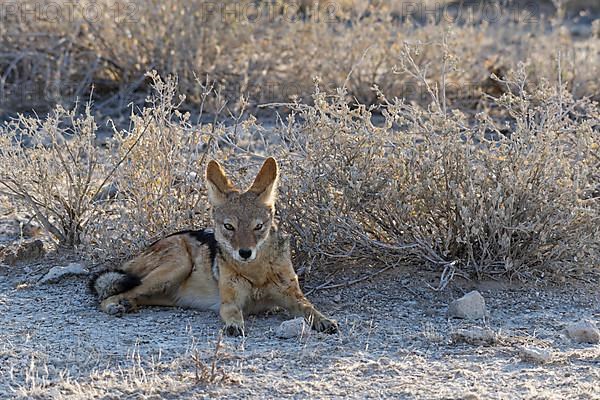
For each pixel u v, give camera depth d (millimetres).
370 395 8750
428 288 12078
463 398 8594
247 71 21031
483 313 11227
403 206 12094
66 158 14203
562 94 13156
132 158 13055
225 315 10844
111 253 12867
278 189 12297
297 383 9016
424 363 9602
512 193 12031
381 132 12469
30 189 13953
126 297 11539
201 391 8820
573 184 12039
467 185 12109
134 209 12953
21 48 21656
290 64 21688
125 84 21234
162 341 10344
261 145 16750
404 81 20750
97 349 10008
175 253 11750
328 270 12602
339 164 12289
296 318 10695
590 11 36906
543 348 9977
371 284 12227
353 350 10016
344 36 22141
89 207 13625
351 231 12219
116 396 8672
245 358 9680
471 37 22547
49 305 11680
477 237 12250
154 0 21406
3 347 10031
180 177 13070
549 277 12375
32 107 20484
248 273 11086
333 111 12602
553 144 12781
